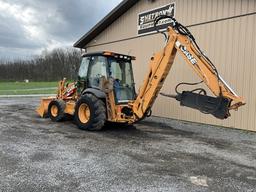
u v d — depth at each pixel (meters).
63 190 4.09
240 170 5.14
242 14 8.67
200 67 6.60
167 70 7.36
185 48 6.85
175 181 4.54
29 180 4.41
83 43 15.58
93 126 8.00
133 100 8.48
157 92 7.58
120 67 8.50
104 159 5.52
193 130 8.70
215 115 6.38
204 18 9.77
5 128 8.27
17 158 5.44
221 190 4.25
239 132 8.47
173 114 10.82
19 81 48.97
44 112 10.34
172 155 5.94
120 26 13.34
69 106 9.28
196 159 5.72
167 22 11.05
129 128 8.75
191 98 6.82
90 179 4.51
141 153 6.02
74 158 5.53
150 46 11.87
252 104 8.46
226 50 9.11
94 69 8.53
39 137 7.20
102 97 8.02
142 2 12.18
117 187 4.24
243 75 8.67
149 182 4.46
